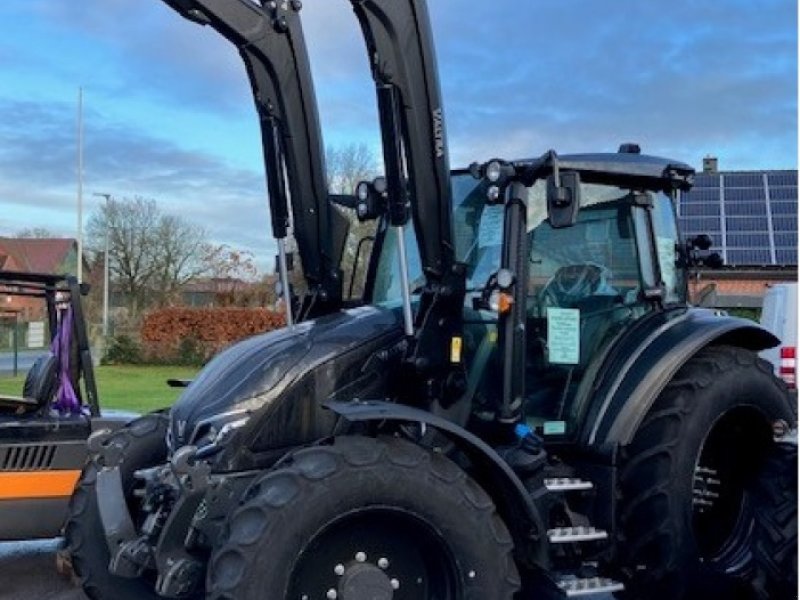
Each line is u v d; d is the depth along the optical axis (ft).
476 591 12.18
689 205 68.08
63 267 188.14
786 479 15.98
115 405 51.93
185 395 15.03
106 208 152.25
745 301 54.03
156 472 14.39
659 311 16.52
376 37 13.37
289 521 11.41
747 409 16.07
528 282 15.20
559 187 13.76
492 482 13.16
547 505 13.97
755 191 67.92
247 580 11.16
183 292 150.00
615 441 14.87
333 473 11.71
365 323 14.52
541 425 15.34
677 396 15.34
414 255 16.20
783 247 61.77
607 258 16.21
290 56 16.40
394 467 12.00
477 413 14.56
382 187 16.53
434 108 13.75
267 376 13.66
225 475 12.87
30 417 20.58
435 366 13.82
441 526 12.12
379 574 12.11
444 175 13.82
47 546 23.71
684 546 14.94
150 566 13.28
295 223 16.83
